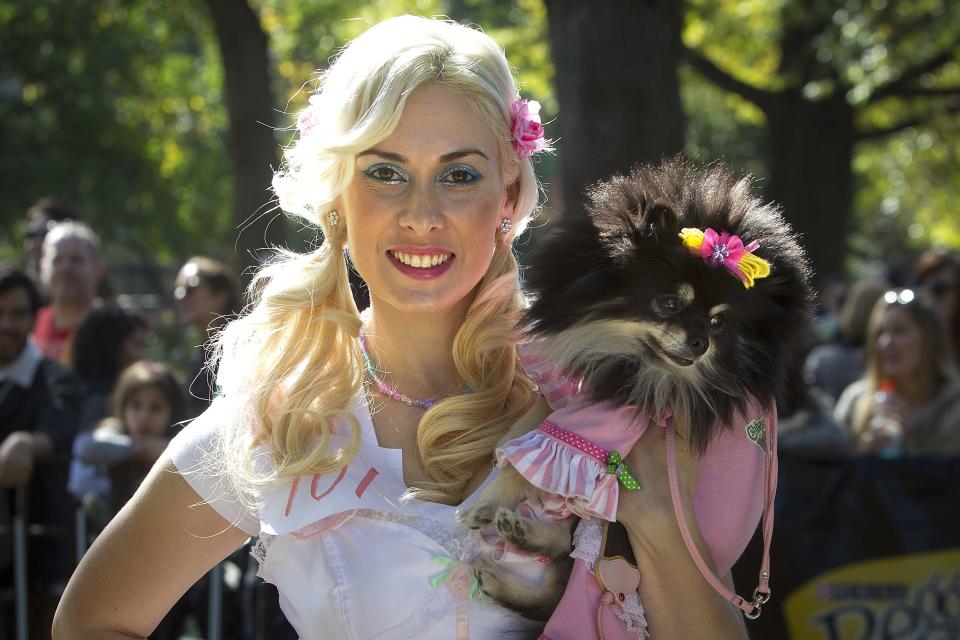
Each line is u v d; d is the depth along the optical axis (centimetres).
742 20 1495
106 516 442
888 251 3541
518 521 211
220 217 2328
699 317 224
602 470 213
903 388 518
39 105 1991
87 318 554
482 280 237
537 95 1611
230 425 218
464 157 219
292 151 237
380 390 233
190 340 725
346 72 223
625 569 212
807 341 254
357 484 214
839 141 1574
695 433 218
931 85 1650
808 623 417
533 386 243
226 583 466
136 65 2041
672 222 231
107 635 214
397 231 218
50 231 667
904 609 416
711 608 212
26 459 462
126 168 2084
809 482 424
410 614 207
